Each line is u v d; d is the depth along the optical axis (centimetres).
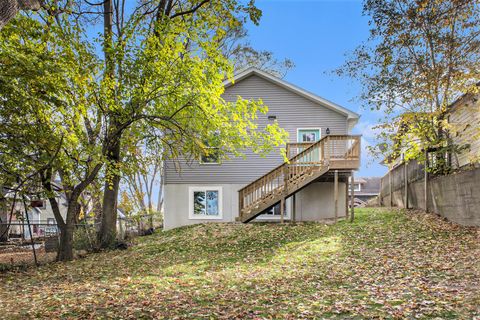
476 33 1476
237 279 925
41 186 1388
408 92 1608
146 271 1102
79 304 724
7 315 661
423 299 641
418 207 1767
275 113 2108
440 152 1512
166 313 641
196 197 2109
